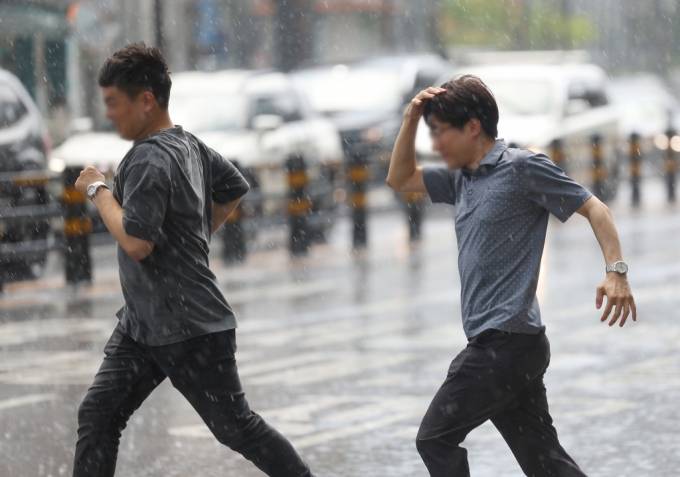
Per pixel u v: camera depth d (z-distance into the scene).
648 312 25.88
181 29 81.06
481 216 10.68
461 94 10.77
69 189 31.06
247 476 14.22
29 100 33.22
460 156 10.89
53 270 35.81
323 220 40.72
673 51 174.88
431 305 27.44
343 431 16.33
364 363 21.02
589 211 10.52
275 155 40.00
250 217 39.19
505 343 10.52
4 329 24.98
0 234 30.58
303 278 32.56
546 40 152.25
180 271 10.62
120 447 15.55
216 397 10.80
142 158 10.43
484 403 10.60
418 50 132.25
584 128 52.38
